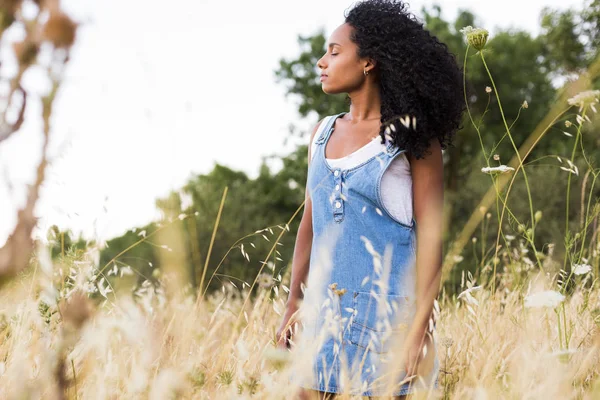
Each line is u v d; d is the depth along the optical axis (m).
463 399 1.77
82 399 1.28
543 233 9.30
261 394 1.47
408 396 1.85
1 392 1.20
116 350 1.49
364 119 2.14
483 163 14.56
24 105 0.52
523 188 10.55
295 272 2.20
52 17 0.50
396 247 1.98
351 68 2.13
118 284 1.70
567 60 14.18
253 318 2.10
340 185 2.05
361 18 2.14
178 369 1.46
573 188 10.30
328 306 1.95
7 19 0.50
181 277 0.95
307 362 1.63
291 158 24.50
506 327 2.38
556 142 19.50
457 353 2.27
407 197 2.04
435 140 2.10
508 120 21.88
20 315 1.55
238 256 11.81
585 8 13.89
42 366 1.15
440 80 2.12
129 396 1.24
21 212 0.54
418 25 2.19
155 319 1.79
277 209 24.03
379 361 1.86
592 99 2.07
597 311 2.22
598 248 2.92
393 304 1.92
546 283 2.73
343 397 1.65
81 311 0.76
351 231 2.00
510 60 22.53
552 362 1.68
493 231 8.39
